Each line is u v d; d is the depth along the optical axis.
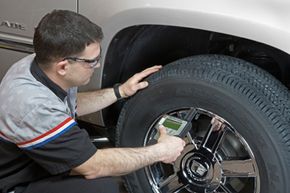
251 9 1.45
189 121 1.69
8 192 1.55
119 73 1.90
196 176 1.78
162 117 1.73
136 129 1.79
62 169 1.43
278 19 1.42
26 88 1.38
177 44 1.88
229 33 1.49
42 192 1.54
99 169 1.46
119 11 1.63
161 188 1.85
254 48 1.71
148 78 1.72
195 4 1.50
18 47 1.98
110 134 2.12
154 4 1.56
